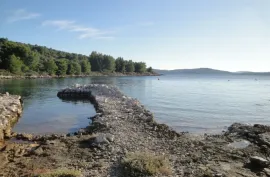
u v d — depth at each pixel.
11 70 109.69
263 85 97.38
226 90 70.88
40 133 20.84
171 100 44.94
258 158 12.33
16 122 25.12
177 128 23.61
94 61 188.62
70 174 10.73
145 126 19.75
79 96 47.50
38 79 105.50
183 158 13.27
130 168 11.29
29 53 124.19
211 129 23.42
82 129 21.03
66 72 146.25
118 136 16.81
